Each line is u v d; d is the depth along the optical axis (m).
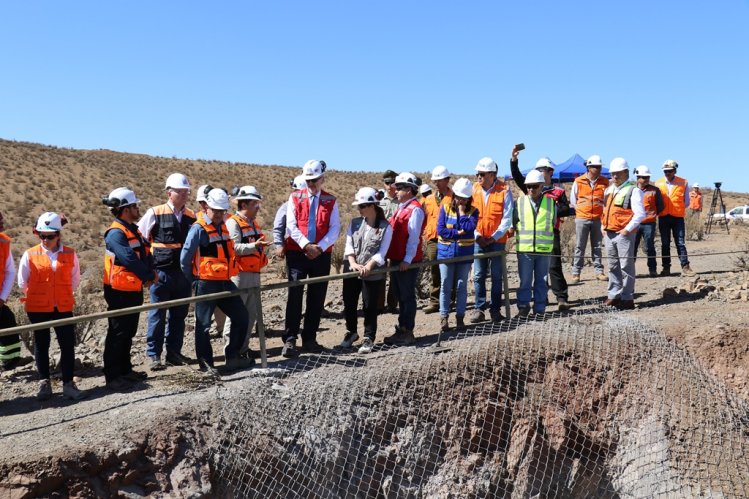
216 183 70.88
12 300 17.61
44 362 7.82
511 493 7.86
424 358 8.11
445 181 11.06
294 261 8.88
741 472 7.99
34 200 51.31
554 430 8.09
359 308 12.86
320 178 8.73
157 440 6.44
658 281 12.92
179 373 8.28
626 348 8.65
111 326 7.87
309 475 6.84
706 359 8.83
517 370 8.25
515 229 10.09
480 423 7.80
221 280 8.20
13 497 5.72
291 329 8.86
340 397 7.33
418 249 9.08
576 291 12.49
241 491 6.59
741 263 14.22
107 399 7.45
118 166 69.69
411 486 7.31
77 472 5.98
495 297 10.06
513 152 10.29
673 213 13.20
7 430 6.66
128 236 7.92
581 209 13.24
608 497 8.18
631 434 8.24
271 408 7.05
